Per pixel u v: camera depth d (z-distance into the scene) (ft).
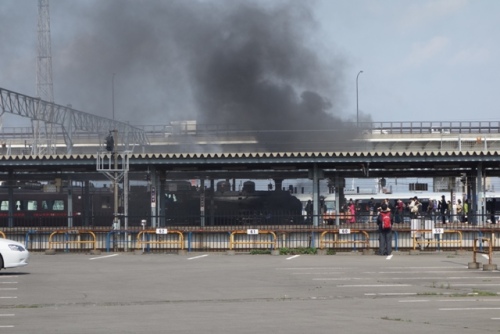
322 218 138.10
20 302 62.59
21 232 130.52
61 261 109.81
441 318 51.01
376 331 45.19
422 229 126.82
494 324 48.03
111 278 83.05
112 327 47.70
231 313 54.70
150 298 65.10
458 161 134.00
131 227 134.82
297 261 107.14
